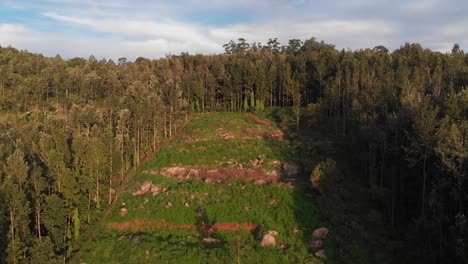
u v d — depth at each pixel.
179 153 73.75
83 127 75.19
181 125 91.56
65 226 51.62
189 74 109.12
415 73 81.00
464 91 49.00
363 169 62.66
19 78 113.44
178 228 54.72
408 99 54.50
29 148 64.38
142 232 54.75
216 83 108.75
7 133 74.75
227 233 51.88
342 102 84.56
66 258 50.50
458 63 88.81
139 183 65.81
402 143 52.75
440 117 48.88
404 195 53.28
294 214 52.91
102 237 53.75
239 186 60.97
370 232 48.88
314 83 103.38
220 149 74.19
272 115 97.25
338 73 89.50
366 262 43.75
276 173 64.31
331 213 51.62
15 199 45.84
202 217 55.19
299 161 67.38
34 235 49.88
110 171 62.97
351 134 72.06
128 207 59.84
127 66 127.62
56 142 59.62
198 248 48.22
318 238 48.34
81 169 57.59
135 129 74.31
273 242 48.03
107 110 81.19
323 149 70.88
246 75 103.31
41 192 54.47
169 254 47.72
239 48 183.50
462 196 39.28
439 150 41.31
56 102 110.31
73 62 139.25
